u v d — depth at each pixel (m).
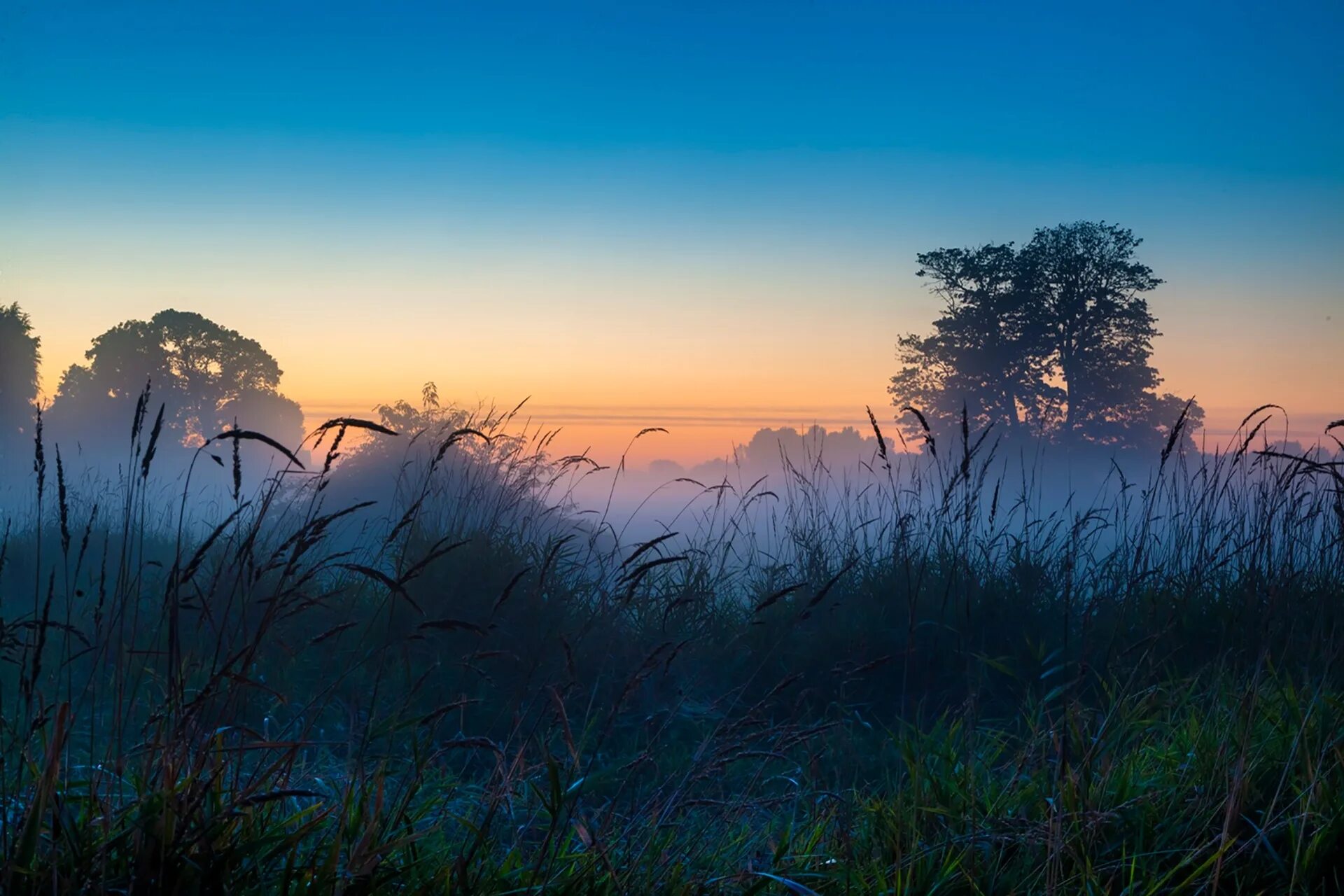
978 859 2.79
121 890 2.00
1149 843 2.83
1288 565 4.79
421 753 2.85
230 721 2.61
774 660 5.17
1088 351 40.16
